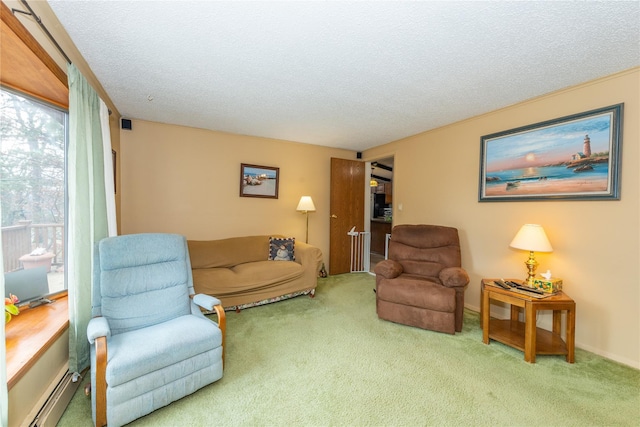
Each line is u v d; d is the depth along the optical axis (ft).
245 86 7.96
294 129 12.23
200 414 5.01
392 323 9.05
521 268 8.92
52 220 6.78
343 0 4.56
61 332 5.31
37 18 4.46
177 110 9.98
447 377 6.16
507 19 5.01
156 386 4.91
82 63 6.57
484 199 9.88
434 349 7.40
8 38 4.14
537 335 7.75
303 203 13.62
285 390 5.68
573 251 7.70
